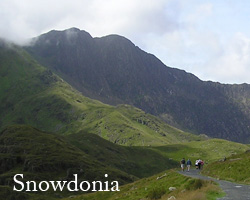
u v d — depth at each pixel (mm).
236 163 59719
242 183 46531
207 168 72188
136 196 51875
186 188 41469
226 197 32469
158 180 61438
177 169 79938
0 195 159000
